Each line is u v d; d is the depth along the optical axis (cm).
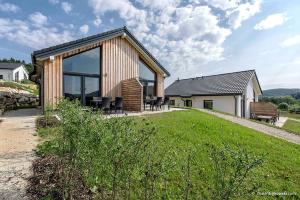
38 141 608
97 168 304
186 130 838
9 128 788
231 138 823
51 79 1226
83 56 1368
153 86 1738
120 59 1521
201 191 414
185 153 480
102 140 283
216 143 729
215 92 2570
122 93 1514
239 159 251
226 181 264
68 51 1270
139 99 1375
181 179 420
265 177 536
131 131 300
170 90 3359
